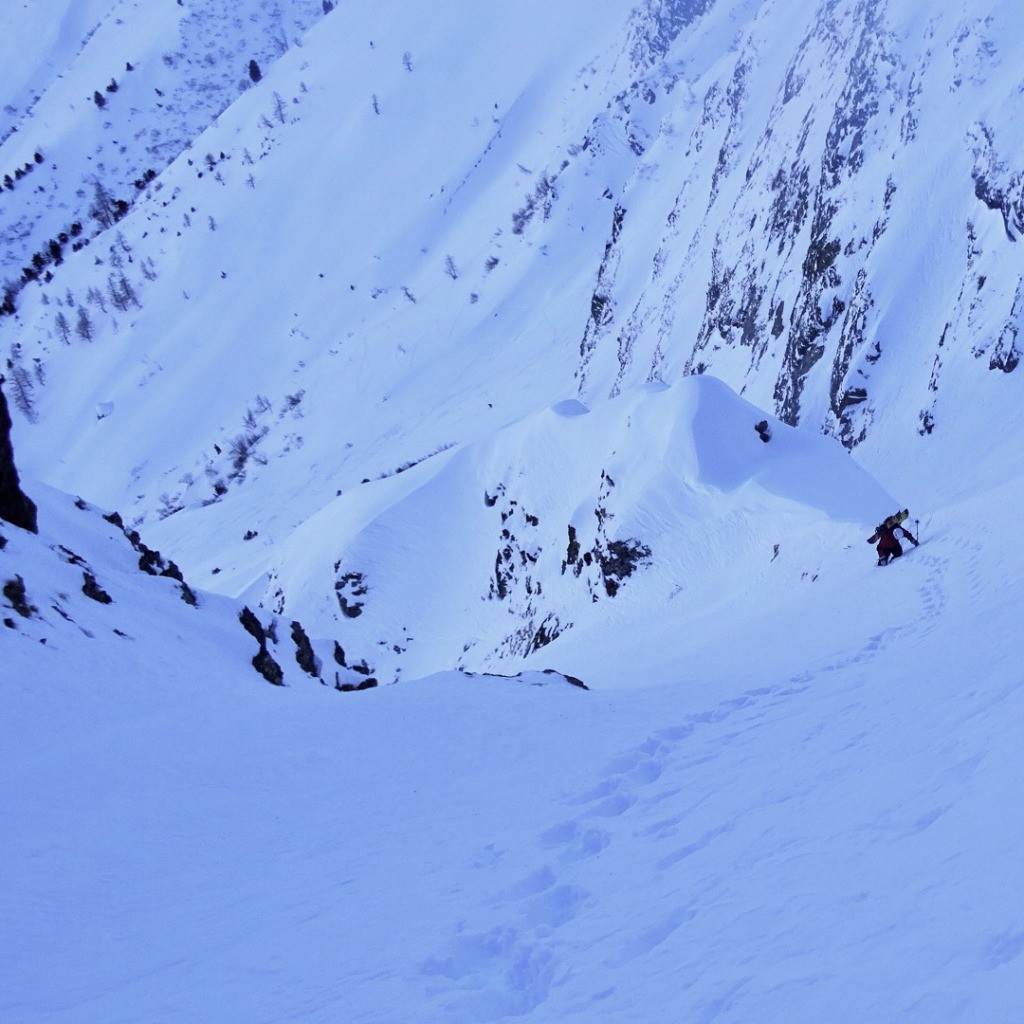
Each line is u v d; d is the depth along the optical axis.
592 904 9.09
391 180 182.88
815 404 50.84
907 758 9.70
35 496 33.66
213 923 10.54
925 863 7.06
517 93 177.00
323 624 61.69
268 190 197.62
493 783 14.52
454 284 141.75
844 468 37.41
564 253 129.50
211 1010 8.24
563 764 14.85
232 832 13.89
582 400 92.81
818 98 60.62
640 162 105.25
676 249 83.81
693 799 11.25
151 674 23.61
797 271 56.88
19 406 178.62
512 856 11.01
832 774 10.23
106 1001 8.74
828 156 55.84
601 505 45.97
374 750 17.50
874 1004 5.45
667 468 42.12
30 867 12.44
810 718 13.20
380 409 127.88
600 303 98.75
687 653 28.61
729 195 74.19
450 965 8.40
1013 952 5.34
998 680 10.86
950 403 41.91
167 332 180.38
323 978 8.53
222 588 87.38
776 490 37.66
